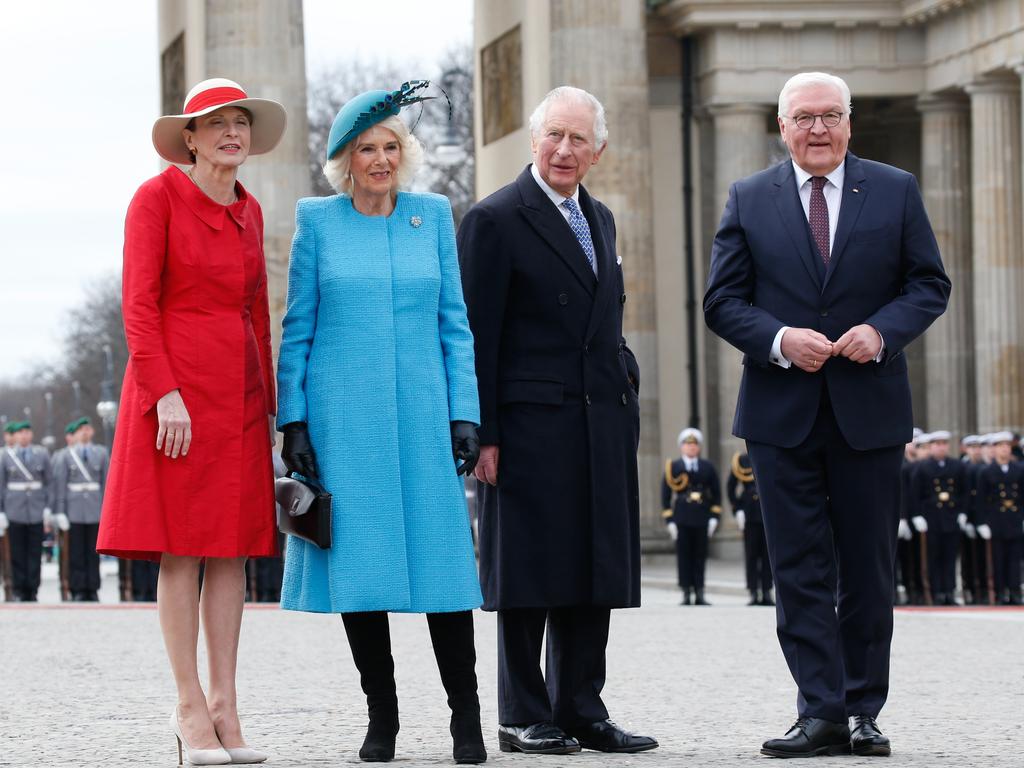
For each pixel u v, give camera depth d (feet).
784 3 442.50
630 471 96.43
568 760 88.07
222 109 87.71
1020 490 323.16
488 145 391.24
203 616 89.20
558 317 95.04
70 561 335.88
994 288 423.64
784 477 93.61
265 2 360.89
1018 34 408.05
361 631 88.17
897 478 94.32
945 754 89.92
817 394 93.35
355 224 89.51
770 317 93.97
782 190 96.27
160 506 85.81
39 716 112.47
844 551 94.07
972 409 451.94
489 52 389.60
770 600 297.94
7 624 211.00
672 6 449.06
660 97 461.37
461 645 87.45
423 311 89.10
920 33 448.65
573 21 379.76
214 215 87.86
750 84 447.01
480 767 84.84
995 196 424.05
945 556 319.27
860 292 94.27
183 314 87.20
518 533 93.81
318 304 89.10
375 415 87.30
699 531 298.56
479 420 89.97
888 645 94.12
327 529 85.61
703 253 461.37
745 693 127.65
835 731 89.92
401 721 109.09
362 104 88.43
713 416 461.78
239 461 87.35
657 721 109.19
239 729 89.04
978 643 173.99
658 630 201.46
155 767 86.17
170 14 396.98
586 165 96.17
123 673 144.25
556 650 95.91
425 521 87.10
